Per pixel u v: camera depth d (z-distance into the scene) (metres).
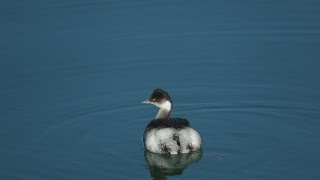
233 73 24.11
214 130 20.45
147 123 21.30
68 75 24.39
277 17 27.55
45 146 20.00
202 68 24.59
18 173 18.53
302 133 20.06
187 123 18.83
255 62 24.75
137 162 18.72
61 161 19.05
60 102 22.67
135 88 23.44
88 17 27.92
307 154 18.69
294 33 26.52
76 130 20.94
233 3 28.84
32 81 24.03
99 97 22.92
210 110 21.84
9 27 27.27
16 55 25.56
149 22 27.58
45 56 25.50
